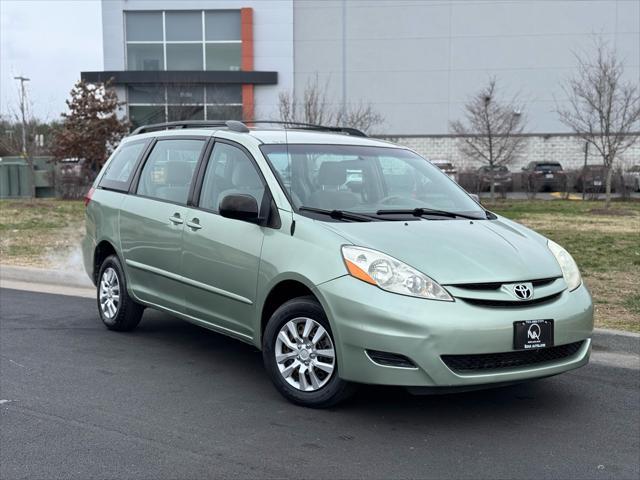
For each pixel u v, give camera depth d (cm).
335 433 430
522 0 3412
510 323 421
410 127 3500
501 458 398
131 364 578
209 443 414
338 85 3475
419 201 548
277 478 369
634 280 890
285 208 489
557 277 461
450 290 421
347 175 543
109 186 698
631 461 396
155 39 3378
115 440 418
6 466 382
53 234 1405
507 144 2922
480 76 3462
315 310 453
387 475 374
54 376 544
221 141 575
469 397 500
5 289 918
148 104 3281
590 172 2505
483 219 532
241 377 545
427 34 3447
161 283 600
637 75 3384
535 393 512
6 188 2562
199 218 554
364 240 449
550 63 3431
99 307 700
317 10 3428
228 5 3353
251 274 496
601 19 3394
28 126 2650
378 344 416
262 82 3347
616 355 611
